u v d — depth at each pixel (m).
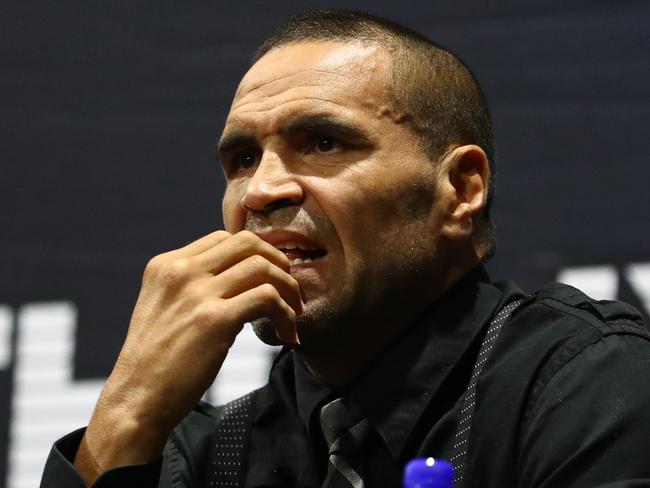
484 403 4.30
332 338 4.50
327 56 4.64
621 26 8.59
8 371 8.68
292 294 4.30
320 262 4.42
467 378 4.54
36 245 8.93
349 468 4.45
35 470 8.50
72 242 8.94
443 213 4.70
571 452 3.98
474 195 4.83
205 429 4.98
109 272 8.88
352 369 4.64
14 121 9.11
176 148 9.04
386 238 4.52
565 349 4.27
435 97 4.75
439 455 4.35
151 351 4.19
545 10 8.71
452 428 4.37
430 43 4.92
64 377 8.68
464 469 4.22
